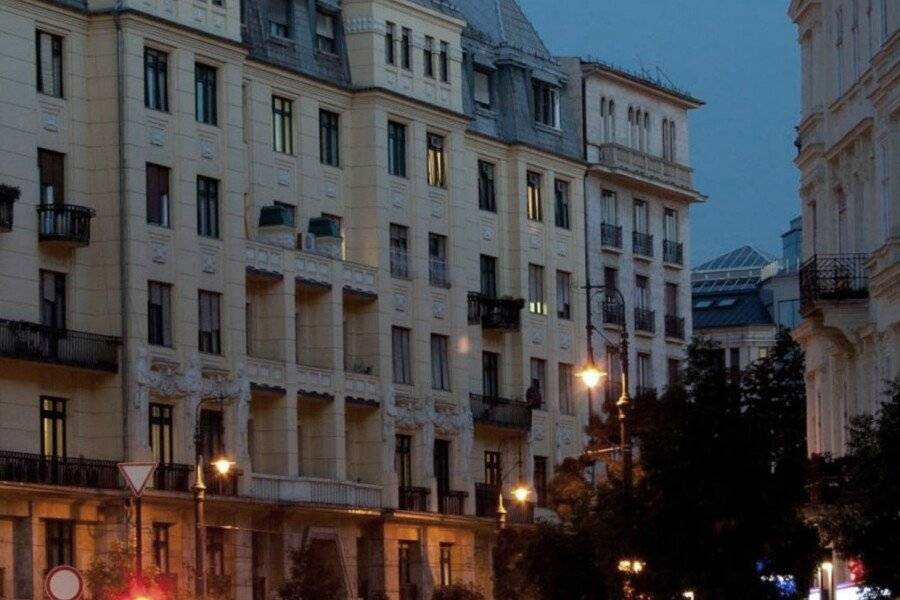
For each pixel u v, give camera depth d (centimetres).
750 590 6025
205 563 9450
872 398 6325
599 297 12812
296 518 10344
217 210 9994
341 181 11019
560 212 12638
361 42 11138
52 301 9281
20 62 9156
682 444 6025
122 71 9462
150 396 9494
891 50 5931
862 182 6506
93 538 9250
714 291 15912
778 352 8975
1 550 8819
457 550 11556
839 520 4650
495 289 12150
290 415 10350
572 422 12506
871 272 6250
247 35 10400
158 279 9600
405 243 11312
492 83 12362
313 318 10706
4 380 8962
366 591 10900
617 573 6291
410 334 11288
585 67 12938
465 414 11600
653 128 13562
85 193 9462
